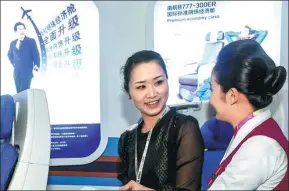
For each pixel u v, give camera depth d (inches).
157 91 38.6
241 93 29.5
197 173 37.3
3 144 35.7
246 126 30.5
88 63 59.2
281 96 54.4
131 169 39.9
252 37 55.2
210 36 56.3
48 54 59.2
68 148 60.1
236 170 27.6
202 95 56.9
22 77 59.2
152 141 38.7
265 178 27.9
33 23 58.8
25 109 35.8
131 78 39.3
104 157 59.8
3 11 58.6
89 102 59.7
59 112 59.9
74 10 58.6
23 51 58.9
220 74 30.2
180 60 57.2
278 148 28.3
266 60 28.9
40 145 34.8
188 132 37.9
